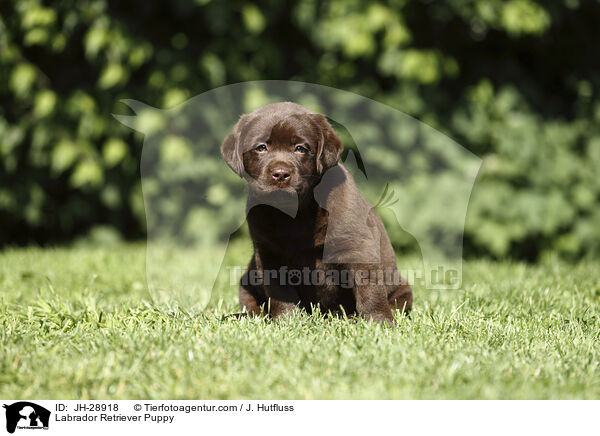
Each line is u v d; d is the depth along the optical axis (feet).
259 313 16.37
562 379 11.34
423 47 30.99
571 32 33.35
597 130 32.78
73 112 30.40
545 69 33.78
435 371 11.50
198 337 13.32
